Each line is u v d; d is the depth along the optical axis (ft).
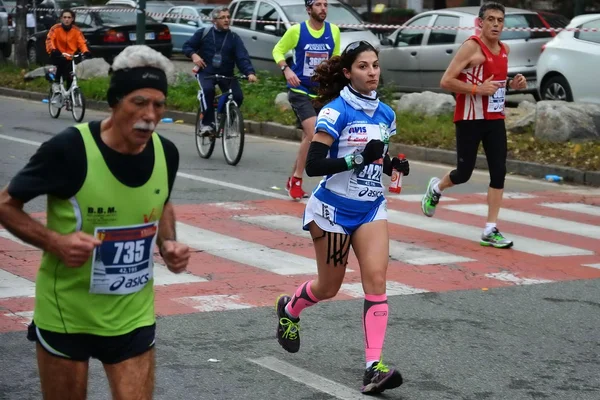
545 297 29.04
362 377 22.03
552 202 44.21
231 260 32.30
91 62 88.12
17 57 103.24
